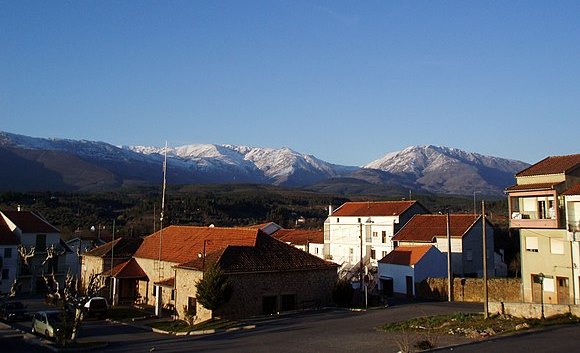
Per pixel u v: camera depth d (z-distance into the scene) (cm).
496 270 6206
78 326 2725
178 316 3862
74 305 2788
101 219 10262
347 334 2730
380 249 6862
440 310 3697
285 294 3831
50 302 4769
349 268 6388
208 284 3412
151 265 4681
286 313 3728
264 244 4072
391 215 6788
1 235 6241
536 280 3834
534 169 4172
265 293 3725
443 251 5831
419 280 5069
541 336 2380
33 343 2834
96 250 5366
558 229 3762
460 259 5744
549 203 3916
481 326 2736
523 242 4003
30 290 6275
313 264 4031
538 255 3894
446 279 4703
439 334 2578
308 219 12838
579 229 3606
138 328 3500
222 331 3081
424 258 5144
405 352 2095
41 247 6438
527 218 3994
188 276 3800
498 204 13462
